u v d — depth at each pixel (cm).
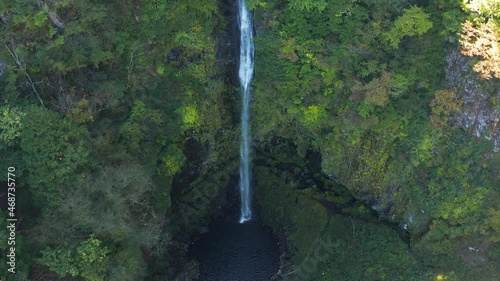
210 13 3306
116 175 2619
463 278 3159
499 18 2830
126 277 2798
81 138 2620
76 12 2764
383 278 3306
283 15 3225
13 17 2564
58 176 2539
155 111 3142
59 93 2823
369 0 3005
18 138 2548
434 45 3116
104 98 2892
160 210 3312
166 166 3347
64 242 2573
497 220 3117
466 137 3181
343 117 3378
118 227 2628
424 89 3234
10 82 2634
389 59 3153
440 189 3272
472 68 2994
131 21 3098
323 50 3209
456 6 2933
